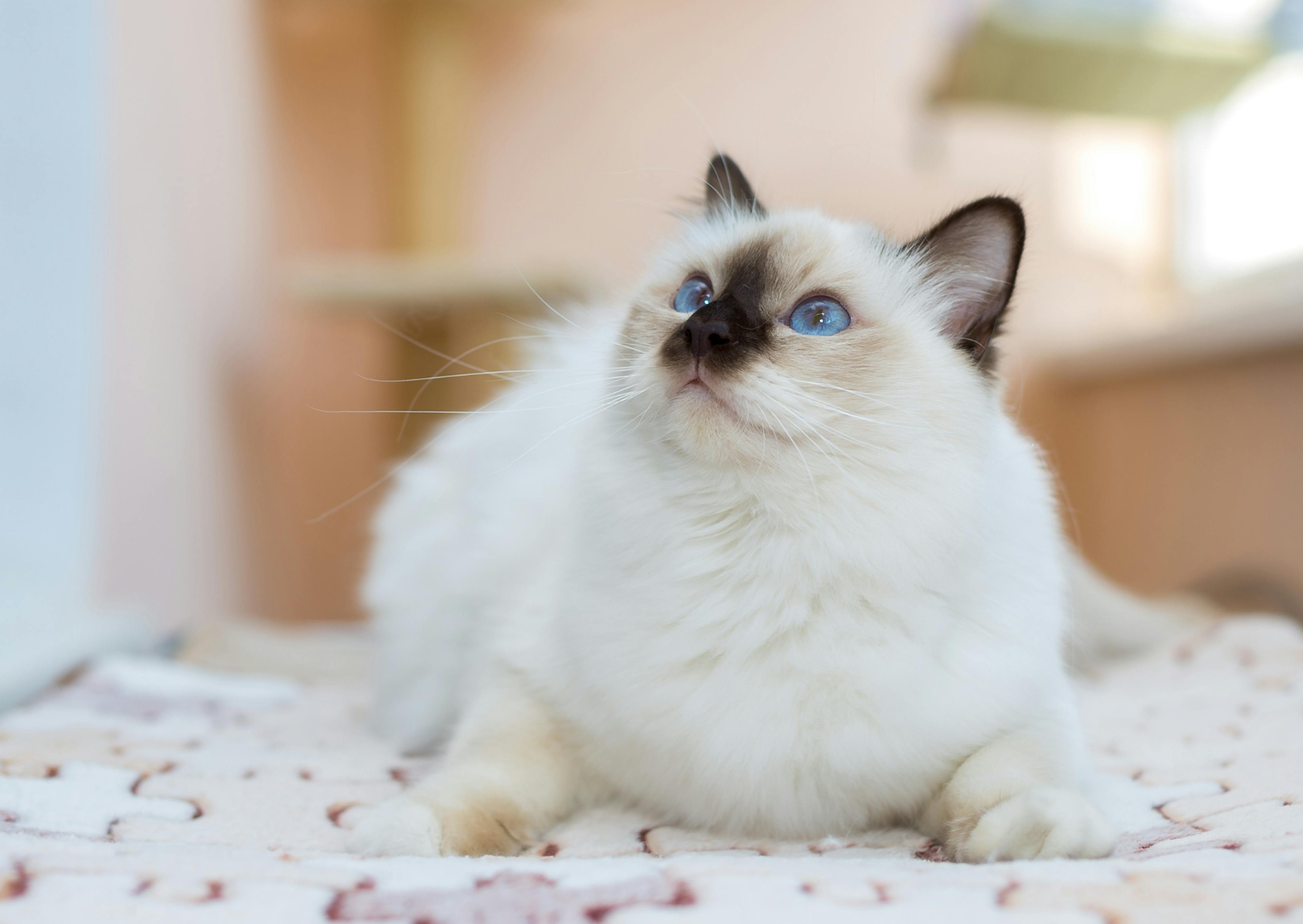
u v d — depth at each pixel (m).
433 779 0.58
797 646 0.56
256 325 1.47
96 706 0.73
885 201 1.68
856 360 0.58
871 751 0.56
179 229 1.12
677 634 0.57
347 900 0.47
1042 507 0.62
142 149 1.00
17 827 0.55
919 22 1.70
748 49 1.70
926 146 1.67
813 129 1.70
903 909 0.47
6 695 0.72
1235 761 0.62
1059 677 0.61
